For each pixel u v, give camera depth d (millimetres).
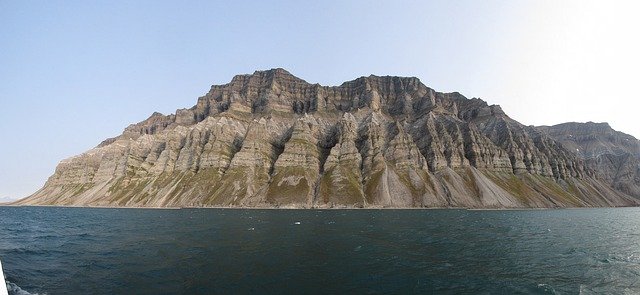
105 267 45156
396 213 169000
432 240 72312
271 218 131375
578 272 45625
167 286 36906
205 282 38406
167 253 55062
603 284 40406
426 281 40281
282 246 62562
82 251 56656
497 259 53375
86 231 85688
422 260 51875
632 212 198250
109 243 65250
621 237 80125
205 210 198625
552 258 54500
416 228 95750
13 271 42094
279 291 35594
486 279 41656
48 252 55469
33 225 102812
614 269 47406
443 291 36781
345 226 99938
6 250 56719
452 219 130625
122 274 41625
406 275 42781
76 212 183250
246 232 83500
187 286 36906
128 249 58594
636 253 59312
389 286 38125
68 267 45062
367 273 43375
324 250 58906
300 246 62750
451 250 60625
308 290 36125
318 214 159000
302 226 99250
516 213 179500
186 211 186750
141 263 47688
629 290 38312
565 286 39406
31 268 44062
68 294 33938
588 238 78125
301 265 47156
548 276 43531
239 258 51344
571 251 60750
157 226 98438
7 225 103375
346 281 39688
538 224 112750
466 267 47688
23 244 63969
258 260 50031
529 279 41969
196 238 72375
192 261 49031
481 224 110312
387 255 55219
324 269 45094
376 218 133375
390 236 78000
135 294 34156
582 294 36875
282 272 43188
